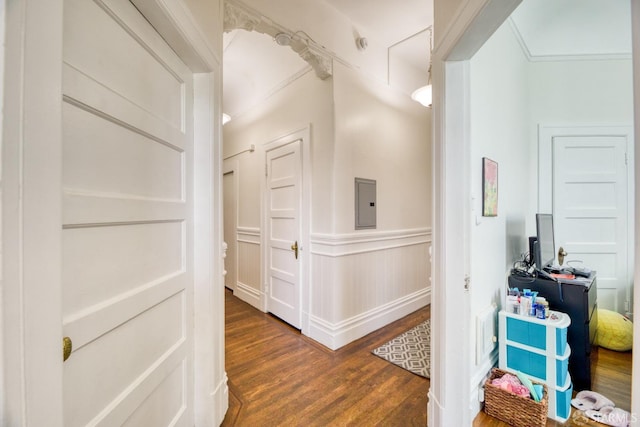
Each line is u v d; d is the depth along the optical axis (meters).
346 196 2.68
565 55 2.92
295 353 2.46
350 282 2.71
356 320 2.75
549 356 1.71
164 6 1.08
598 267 2.91
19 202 0.58
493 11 1.08
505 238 2.23
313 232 2.78
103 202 0.89
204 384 1.50
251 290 3.79
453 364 1.47
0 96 0.55
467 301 1.48
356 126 2.78
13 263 0.57
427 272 3.75
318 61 2.42
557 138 2.95
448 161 1.47
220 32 1.63
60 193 0.69
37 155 0.62
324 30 2.45
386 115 3.11
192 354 1.47
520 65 2.64
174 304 1.33
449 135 1.46
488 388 1.72
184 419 1.39
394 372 2.15
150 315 1.15
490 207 1.92
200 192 1.50
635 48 0.62
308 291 2.81
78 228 0.81
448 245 1.47
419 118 3.57
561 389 1.67
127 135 1.02
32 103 0.61
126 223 1.01
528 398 1.58
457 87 1.46
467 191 1.47
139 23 1.07
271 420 1.66
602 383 2.01
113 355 0.95
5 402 0.56
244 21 1.94
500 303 2.11
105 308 0.90
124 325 1.00
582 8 2.33
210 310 1.50
